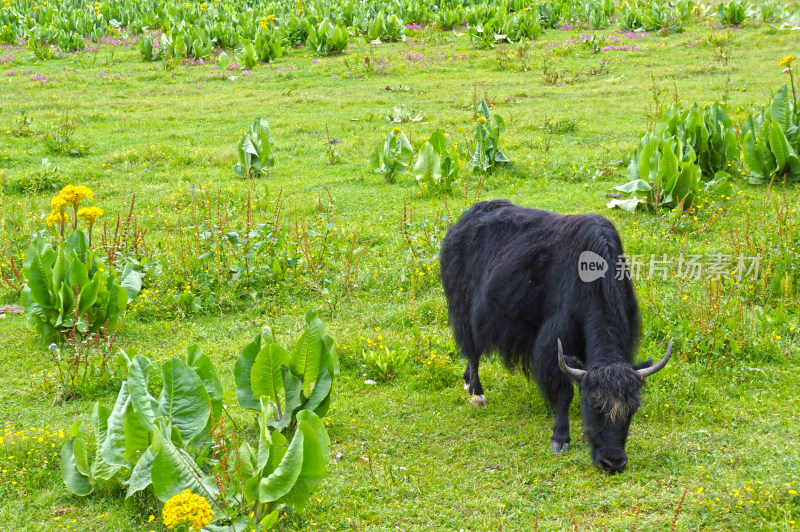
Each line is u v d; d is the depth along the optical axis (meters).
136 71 22.81
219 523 4.22
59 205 7.41
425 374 6.49
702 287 7.39
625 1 29.02
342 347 6.86
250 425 5.64
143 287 8.40
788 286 7.16
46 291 7.01
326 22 24.50
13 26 26.94
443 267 6.19
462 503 4.70
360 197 11.55
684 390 5.81
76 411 6.01
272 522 4.18
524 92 18.61
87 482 4.86
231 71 22.75
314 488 4.26
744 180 11.02
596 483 4.77
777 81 17.84
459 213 10.29
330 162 13.55
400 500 4.77
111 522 4.58
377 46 25.77
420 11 29.12
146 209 11.15
